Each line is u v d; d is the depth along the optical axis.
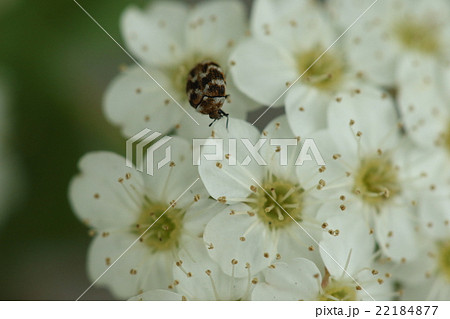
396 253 0.05
